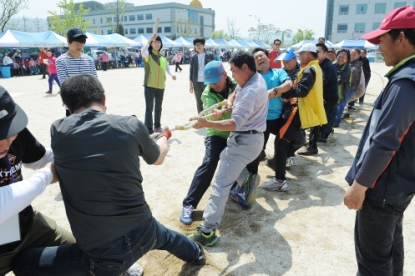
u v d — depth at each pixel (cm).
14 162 177
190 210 316
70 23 3781
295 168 468
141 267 256
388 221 185
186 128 251
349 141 598
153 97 602
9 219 166
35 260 184
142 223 184
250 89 275
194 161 495
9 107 154
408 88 156
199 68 655
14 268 190
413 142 169
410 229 313
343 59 626
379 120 167
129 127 175
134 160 175
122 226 173
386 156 164
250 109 273
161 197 381
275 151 390
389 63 179
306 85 371
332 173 449
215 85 336
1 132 149
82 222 169
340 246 288
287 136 381
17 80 1747
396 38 169
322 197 379
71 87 179
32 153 195
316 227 318
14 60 2139
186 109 865
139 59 3109
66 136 165
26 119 164
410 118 158
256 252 281
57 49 2836
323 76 471
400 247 207
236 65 279
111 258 172
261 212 347
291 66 456
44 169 176
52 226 211
